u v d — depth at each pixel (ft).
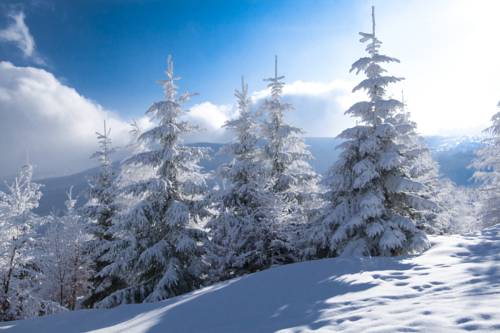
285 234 51.13
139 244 53.31
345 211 47.16
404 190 45.65
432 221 63.67
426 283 23.71
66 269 71.51
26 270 56.75
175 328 23.43
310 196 57.11
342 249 46.73
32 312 55.01
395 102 47.62
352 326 16.62
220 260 52.54
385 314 17.53
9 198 59.21
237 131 61.05
